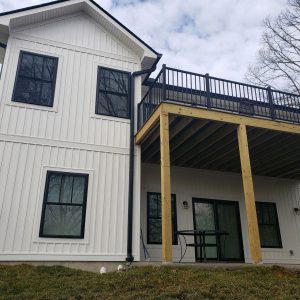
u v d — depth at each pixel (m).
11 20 7.62
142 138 7.64
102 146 7.61
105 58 8.47
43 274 5.55
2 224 6.31
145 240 8.53
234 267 6.01
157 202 9.12
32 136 7.07
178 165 9.72
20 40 7.74
